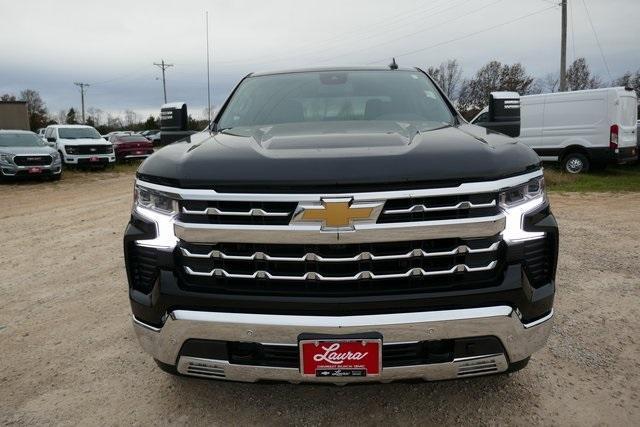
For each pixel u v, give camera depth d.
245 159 1.96
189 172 1.95
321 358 1.91
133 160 24.16
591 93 12.93
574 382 2.62
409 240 1.85
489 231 1.90
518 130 2.90
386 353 1.97
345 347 1.89
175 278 2.00
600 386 2.58
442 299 1.90
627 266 4.66
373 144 2.08
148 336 2.12
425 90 3.29
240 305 1.94
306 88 3.31
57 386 2.73
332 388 2.60
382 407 2.43
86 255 5.56
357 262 1.88
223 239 1.90
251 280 1.95
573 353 2.94
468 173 1.86
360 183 1.82
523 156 2.05
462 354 1.96
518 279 1.95
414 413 2.38
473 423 2.29
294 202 1.84
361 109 3.02
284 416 2.38
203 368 2.05
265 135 2.42
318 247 1.88
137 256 2.15
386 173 1.83
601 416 2.33
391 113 2.97
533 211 2.01
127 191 12.66
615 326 3.32
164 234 2.00
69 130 20.22
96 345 3.22
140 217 2.09
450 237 1.88
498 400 2.46
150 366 2.92
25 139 15.75
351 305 1.88
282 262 1.91
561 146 13.48
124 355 3.07
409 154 1.92
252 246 1.92
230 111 3.17
